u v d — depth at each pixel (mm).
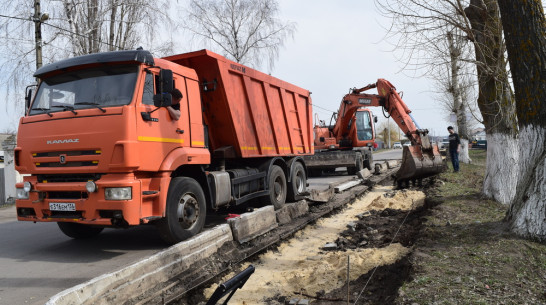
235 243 5910
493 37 7750
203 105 7648
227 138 7844
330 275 5141
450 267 4535
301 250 6652
